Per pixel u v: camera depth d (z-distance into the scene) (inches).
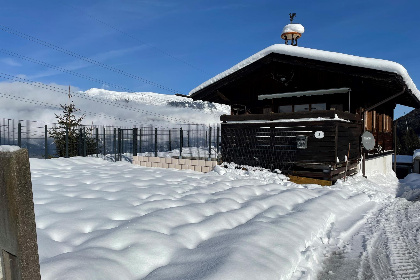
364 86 431.8
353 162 437.1
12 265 75.6
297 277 136.3
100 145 834.8
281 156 405.1
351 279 144.3
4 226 75.4
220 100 601.9
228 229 179.2
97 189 280.4
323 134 370.0
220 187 306.0
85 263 116.0
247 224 186.2
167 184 319.6
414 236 203.8
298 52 426.9
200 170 467.8
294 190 303.9
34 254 75.9
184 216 190.5
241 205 239.5
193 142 765.3
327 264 160.9
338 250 180.7
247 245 147.6
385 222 239.6
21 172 73.7
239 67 480.4
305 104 491.8
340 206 270.4
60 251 132.9
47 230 157.3
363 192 344.8
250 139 431.5
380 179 504.4
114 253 129.3
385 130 661.3
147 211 203.5
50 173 403.9
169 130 712.4
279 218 206.4
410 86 420.2
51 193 252.8
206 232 170.9
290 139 398.3
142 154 648.4
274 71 493.4
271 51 449.4
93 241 140.9
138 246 137.9
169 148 706.2
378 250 180.5
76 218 177.5
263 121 418.3
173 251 141.4
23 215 73.4
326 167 367.2
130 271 121.8
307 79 479.2
